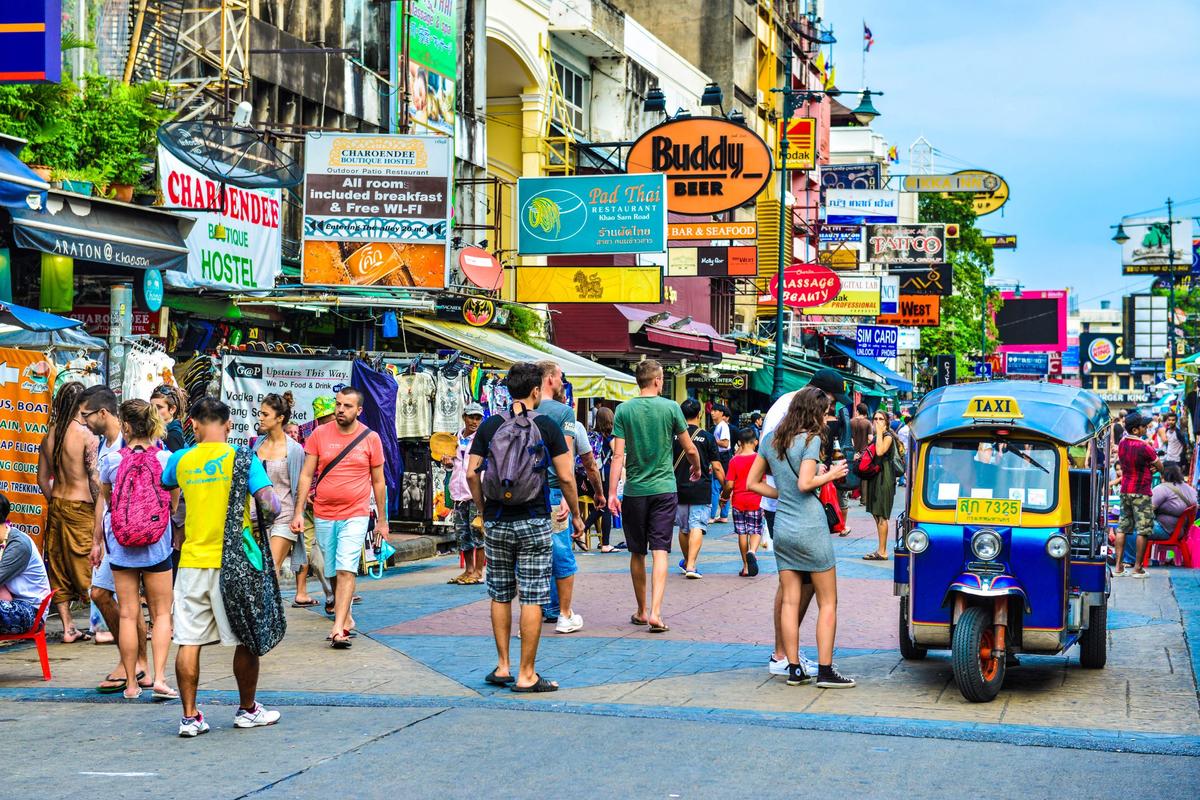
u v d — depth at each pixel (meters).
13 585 9.43
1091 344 147.50
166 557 8.66
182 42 18.62
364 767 6.91
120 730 7.84
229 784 6.58
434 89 24.75
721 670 9.72
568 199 25.52
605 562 17.31
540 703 8.48
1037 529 9.01
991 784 6.62
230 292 18.78
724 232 30.08
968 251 72.94
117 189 15.91
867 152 70.75
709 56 47.66
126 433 8.64
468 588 14.25
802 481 8.99
